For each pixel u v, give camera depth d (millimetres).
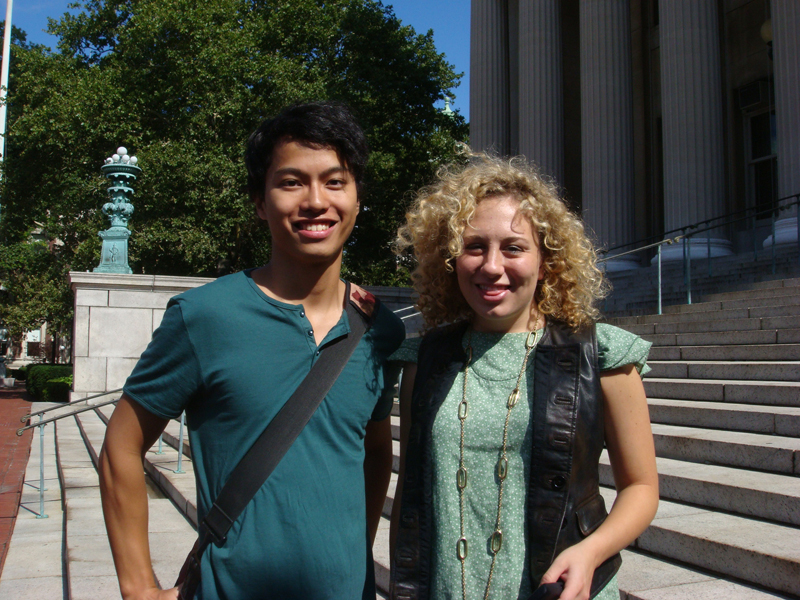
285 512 1801
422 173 24188
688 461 4883
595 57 17656
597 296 2078
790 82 13430
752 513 3773
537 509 1823
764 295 9352
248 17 23688
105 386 15711
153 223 20656
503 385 1985
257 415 1846
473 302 1999
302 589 1780
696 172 15031
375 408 2156
